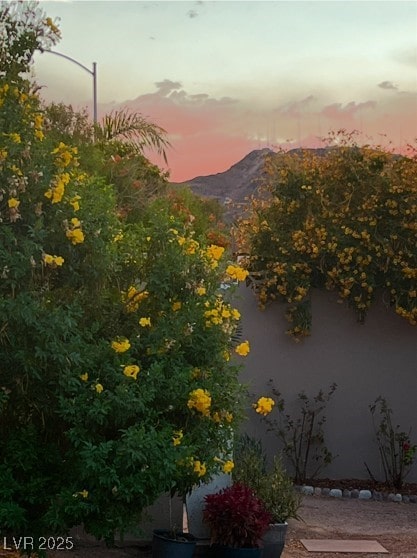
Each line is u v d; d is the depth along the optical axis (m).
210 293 7.38
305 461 12.16
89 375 6.80
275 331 12.46
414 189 11.69
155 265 7.21
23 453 6.84
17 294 6.43
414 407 12.45
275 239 12.08
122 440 6.62
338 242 11.94
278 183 12.27
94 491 6.64
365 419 12.43
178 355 7.12
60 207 6.62
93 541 8.18
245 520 7.56
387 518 10.35
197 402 6.93
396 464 12.27
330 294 12.48
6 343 6.50
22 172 6.40
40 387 6.82
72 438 6.59
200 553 7.91
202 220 12.75
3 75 6.75
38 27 6.86
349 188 11.96
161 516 8.30
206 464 7.17
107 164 11.73
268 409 7.69
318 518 10.16
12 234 6.25
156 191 13.38
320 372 12.46
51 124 9.53
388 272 12.04
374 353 12.48
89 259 6.82
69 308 6.55
